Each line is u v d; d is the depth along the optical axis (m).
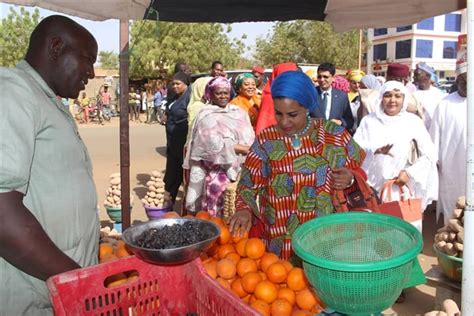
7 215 1.42
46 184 1.64
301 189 2.28
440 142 5.11
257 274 1.89
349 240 1.61
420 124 4.07
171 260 1.46
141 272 1.57
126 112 3.50
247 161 2.40
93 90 30.08
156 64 28.16
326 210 2.25
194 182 4.31
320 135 2.31
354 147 2.33
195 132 4.17
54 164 1.67
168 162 6.12
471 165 1.29
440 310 2.47
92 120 23.20
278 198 2.30
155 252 1.44
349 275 1.28
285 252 2.29
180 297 1.64
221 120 4.09
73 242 1.74
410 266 1.37
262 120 4.33
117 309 1.54
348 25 4.14
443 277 3.01
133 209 6.61
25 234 1.44
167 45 27.84
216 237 1.56
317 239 1.58
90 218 1.85
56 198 1.66
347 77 8.57
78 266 1.57
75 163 1.77
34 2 3.05
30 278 1.65
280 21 3.96
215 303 1.43
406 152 4.00
